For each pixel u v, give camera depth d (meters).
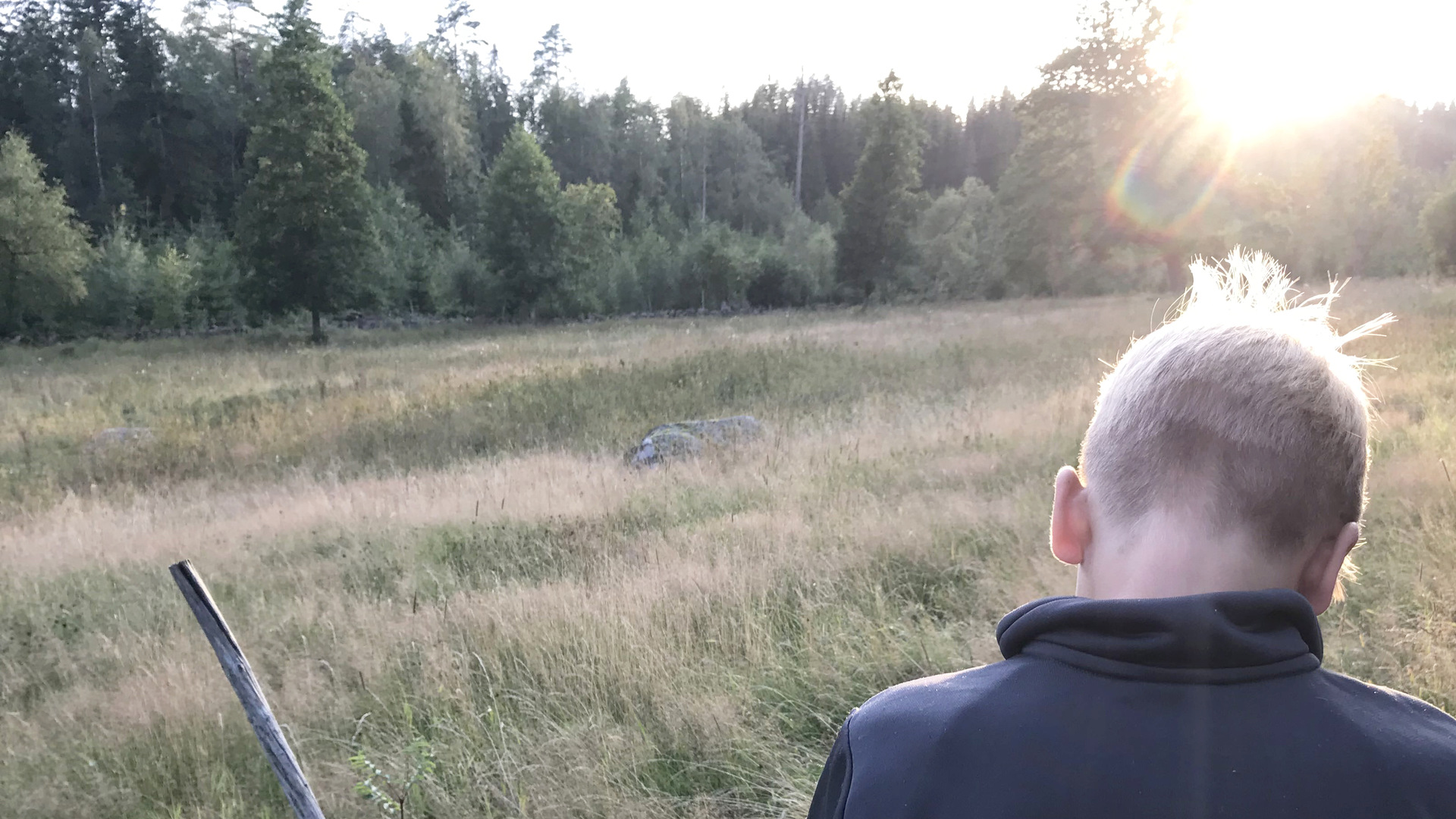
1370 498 6.00
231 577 7.28
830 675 4.19
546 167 48.62
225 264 50.97
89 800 3.90
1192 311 0.93
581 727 3.87
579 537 7.20
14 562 8.28
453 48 103.00
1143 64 38.03
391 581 6.78
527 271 48.16
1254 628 0.74
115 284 47.78
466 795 3.52
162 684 4.82
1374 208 54.16
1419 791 0.69
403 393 17.23
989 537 6.05
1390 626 4.07
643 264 57.22
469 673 4.55
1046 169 40.12
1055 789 0.70
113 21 78.81
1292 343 0.83
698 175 97.56
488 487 9.63
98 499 11.22
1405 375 10.69
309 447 13.38
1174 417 0.82
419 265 53.41
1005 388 13.02
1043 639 0.82
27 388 23.27
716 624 4.87
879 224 54.88
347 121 39.06
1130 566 0.83
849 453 9.38
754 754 3.64
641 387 15.57
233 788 3.85
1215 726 0.70
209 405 17.80
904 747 0.79
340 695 4.60
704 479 8.95
